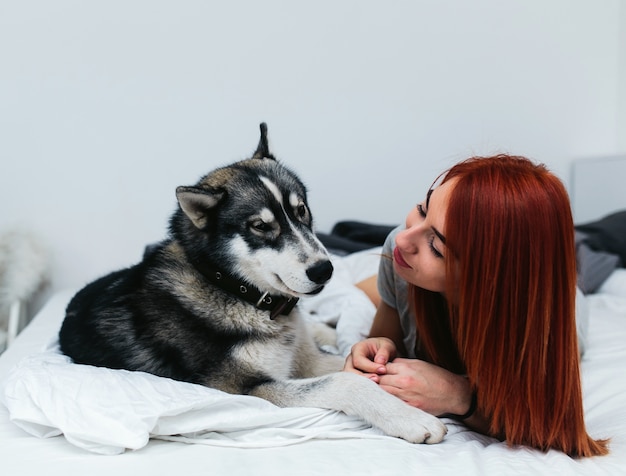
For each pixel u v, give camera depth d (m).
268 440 1.23
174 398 1.25
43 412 1.23
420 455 1.15
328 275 1.53
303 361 1.69
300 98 3.52
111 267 3.39
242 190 1.62
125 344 1.53
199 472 1.07
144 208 3.38
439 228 1.24
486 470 1.09
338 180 3.65
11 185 3.23
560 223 1.16
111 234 3.37
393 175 3.72
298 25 3.46
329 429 1.28
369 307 2.16
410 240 1.31
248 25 3.39
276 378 1.48
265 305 1.54
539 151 4.03
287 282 1.51
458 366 1.52
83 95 3.24
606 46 4.07
